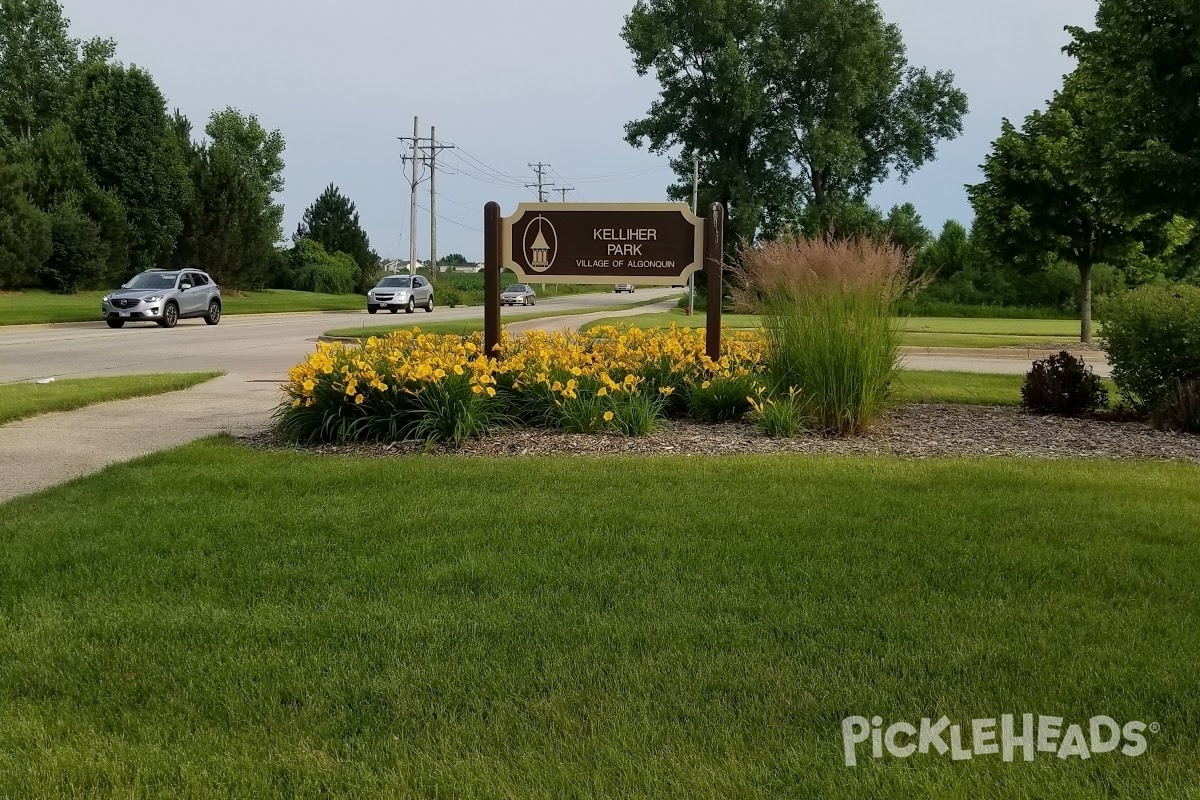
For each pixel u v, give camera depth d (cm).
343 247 7100
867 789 234
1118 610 354
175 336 2230
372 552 426
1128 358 884
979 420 867
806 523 468
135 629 336
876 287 759
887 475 583
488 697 284
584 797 231
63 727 268
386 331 2214
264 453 670
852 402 757
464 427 709
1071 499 522
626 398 786
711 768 243
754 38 4741
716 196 4822
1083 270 1958
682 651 316
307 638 329
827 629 335
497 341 876
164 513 492
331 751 255
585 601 363
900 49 5019
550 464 617
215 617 348
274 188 6625
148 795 235
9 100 4900
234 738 262
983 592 374
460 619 345
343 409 725
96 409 953
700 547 430
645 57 4741
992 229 1952
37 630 336
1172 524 471
